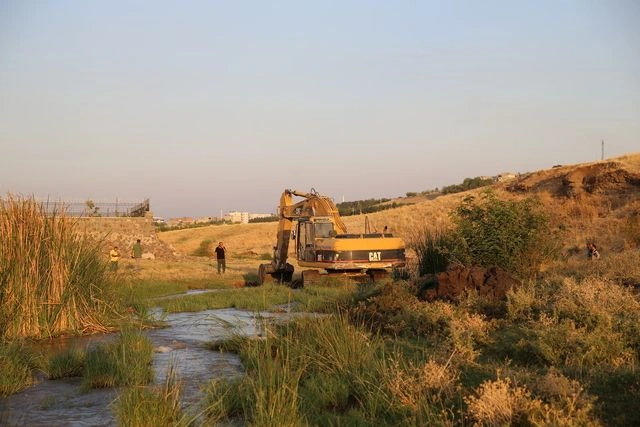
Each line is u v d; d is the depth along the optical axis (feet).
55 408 26.25
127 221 173.58
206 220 510.58
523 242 57.62
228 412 24.31
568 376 25.12
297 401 23.91
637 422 19.72
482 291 42.91
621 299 36.45
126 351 33.68
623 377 23.73
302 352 29.25
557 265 62.44
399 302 43.04
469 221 59.36
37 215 45.47
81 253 47.75
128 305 55.06
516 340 31.63
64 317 44.75
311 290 66.74
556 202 168.96
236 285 91.20
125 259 156.46
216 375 30.99
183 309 57.52
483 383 22.58
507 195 189.88
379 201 371.56
